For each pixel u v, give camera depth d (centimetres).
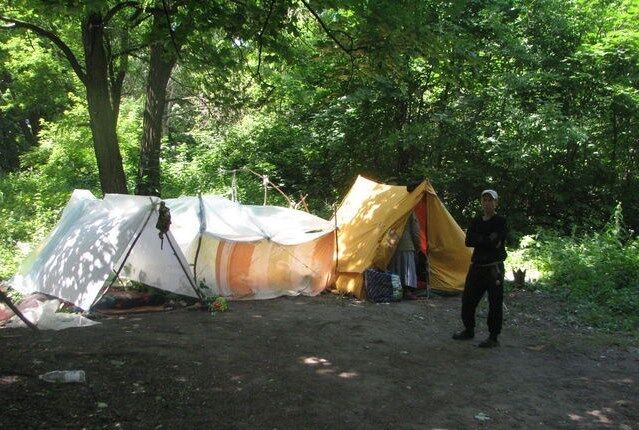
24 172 2236
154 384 490
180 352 585
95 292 755
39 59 1758
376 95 1611
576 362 645
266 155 1919
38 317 688
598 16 1714
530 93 1731
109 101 1177
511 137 1617
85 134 1967
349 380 541
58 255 845
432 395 515
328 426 432
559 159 1767
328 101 1798
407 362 610
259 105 1250
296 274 977
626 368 629
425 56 805
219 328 700
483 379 568
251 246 935
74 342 600
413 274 980
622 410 501
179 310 797
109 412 424
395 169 1855
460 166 1675
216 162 1941
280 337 676
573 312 910
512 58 1648
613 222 1585
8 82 2483
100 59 1150
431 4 840
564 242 1377
